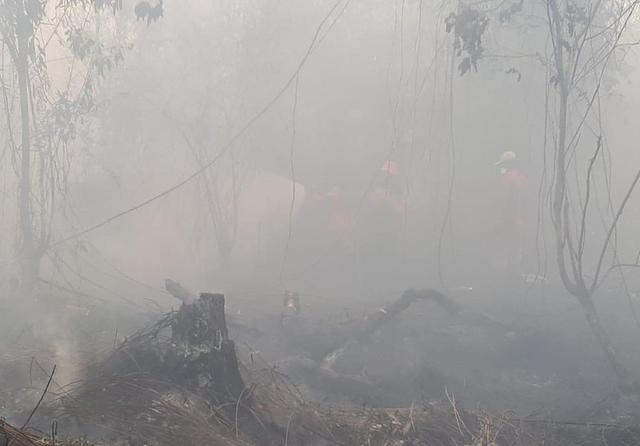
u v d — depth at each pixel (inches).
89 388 199.0
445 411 218.2
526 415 241.4
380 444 197.8
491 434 205.3
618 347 308.3
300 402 213.9
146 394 194.9
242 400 201.8
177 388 198.7
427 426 207.6
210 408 194.1
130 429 182.9
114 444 177.3
